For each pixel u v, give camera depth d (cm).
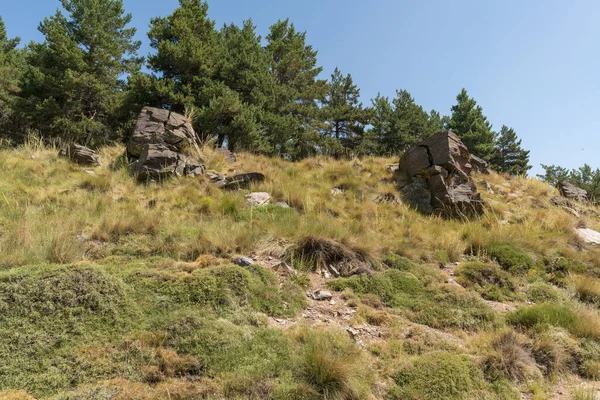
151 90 1527
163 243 518
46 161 917
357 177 1054
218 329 331
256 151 1623
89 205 670
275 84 1950
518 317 439
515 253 639
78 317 316
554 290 544
